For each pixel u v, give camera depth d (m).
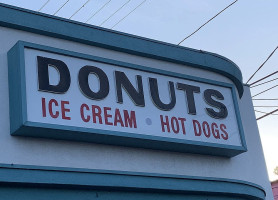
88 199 10.67
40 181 10.09
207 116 12.82
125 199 11.14
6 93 10.71
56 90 10.84
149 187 11.37
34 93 10.59
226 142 12.83
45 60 10.98
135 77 12.12
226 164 13.26
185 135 12.21
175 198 11.88
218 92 13.31
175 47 13.45
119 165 11.47
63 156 10.81
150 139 11.58
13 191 9.91
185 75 12.88
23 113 10.20
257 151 14.76
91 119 11.05
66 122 10.72
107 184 10.84
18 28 11.34
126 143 11.59
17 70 10.56
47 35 11.68
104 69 11.73
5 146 10.27
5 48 11.07
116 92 11.64
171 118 12.20
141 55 12.85
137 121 11.66
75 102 11.01
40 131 10.42
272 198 14.51
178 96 12.58
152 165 11.95
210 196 12.48
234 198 12.91
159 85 12.41
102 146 11.41
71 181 10.42
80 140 11.09
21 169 10.02
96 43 12.20
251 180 13.82
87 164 11.04
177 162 12.38
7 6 11.28
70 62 11.32
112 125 11.26
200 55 13.84
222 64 14.16
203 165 12.78
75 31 11.98
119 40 12.55
